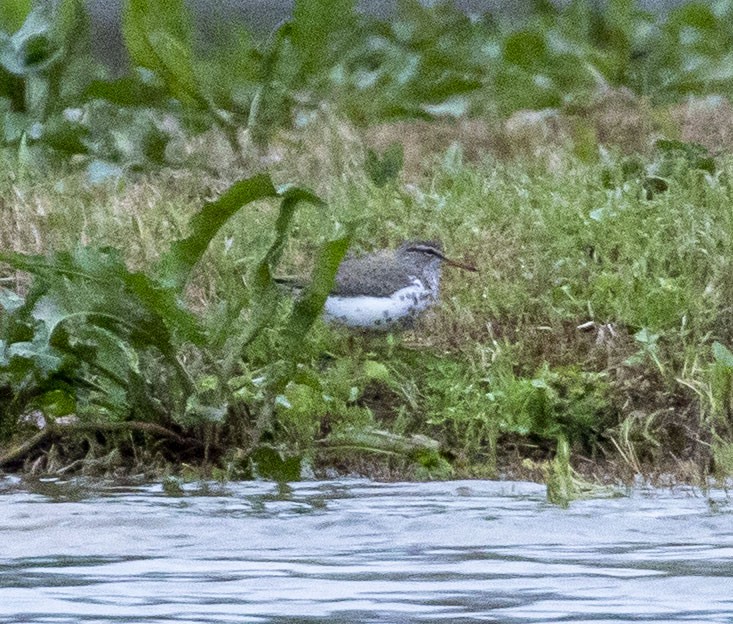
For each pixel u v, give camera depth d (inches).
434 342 529.3
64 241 562.3
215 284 545.3
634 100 754.2
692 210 579.2
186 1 922.1
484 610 306.2
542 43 807.7
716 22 844.6
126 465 472.4
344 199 621.3
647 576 334.3
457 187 636.7
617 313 530.3
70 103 697.6
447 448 475.8
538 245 569.9
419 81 792.3
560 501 421.4
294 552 360.8
